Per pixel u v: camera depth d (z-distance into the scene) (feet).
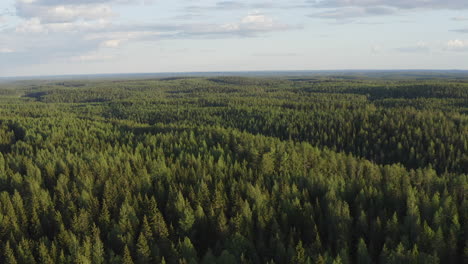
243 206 215.72
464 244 186.80
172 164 311.27
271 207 218.38
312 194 254.06
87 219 215.31
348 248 185.78
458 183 262.06
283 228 208.44
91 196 241.55
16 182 274.57
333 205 220.84
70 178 294.66
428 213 213.46
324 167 324.39
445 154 410.11
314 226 203.10
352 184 261.85
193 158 324.60
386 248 174.19
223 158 346.13
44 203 235.81
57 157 343.26
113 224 213.25
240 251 185.47
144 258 183.11
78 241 192.24
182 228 208.23
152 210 225.76
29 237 213.25
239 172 301.22
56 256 188.14
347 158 349.82
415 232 191.01
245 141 398.01
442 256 178.29
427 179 278.87
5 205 226.38
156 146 412.57
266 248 191.93
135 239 206.39
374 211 225.15
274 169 322.75
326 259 166.20
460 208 217.97
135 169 312.50
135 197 239.71
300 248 174.60
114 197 242.99
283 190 248.73
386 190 249.34
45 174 297.33
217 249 190.08
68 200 239.91
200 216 215.10
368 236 200.23
